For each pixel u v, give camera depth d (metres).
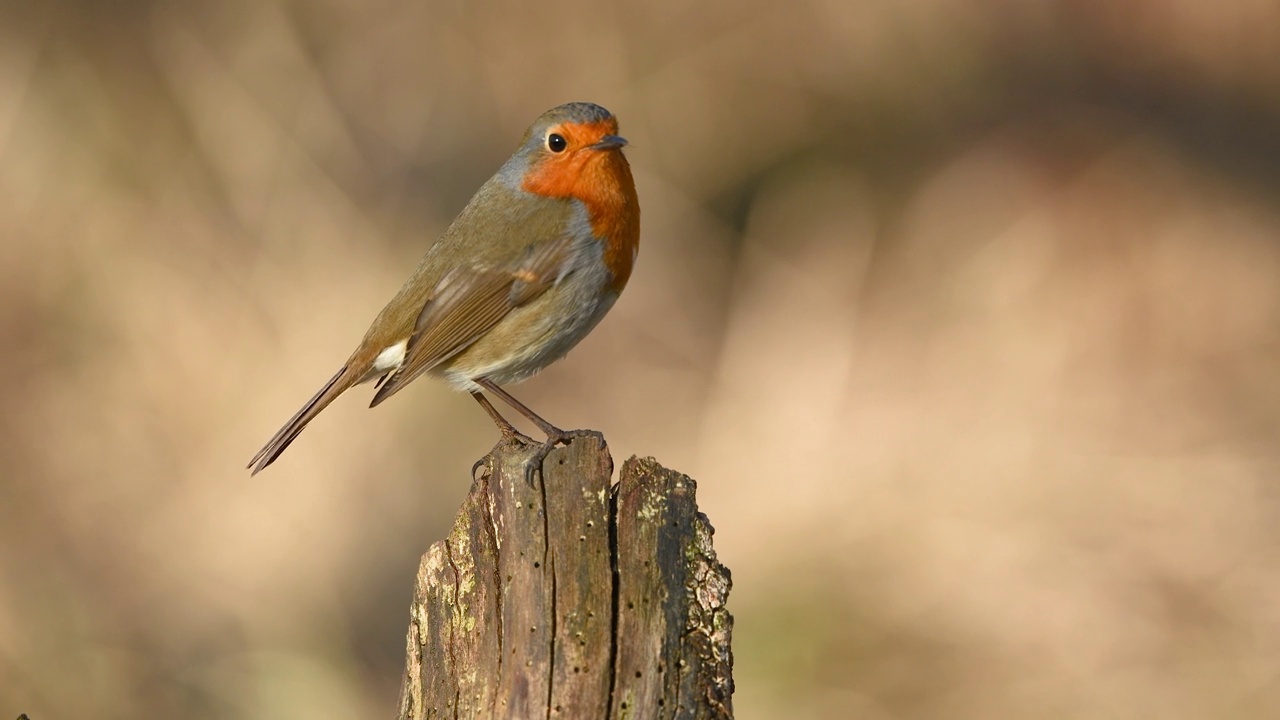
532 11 15.99
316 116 14.99
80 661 11.68
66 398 13.63
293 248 14.19
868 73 16.61
